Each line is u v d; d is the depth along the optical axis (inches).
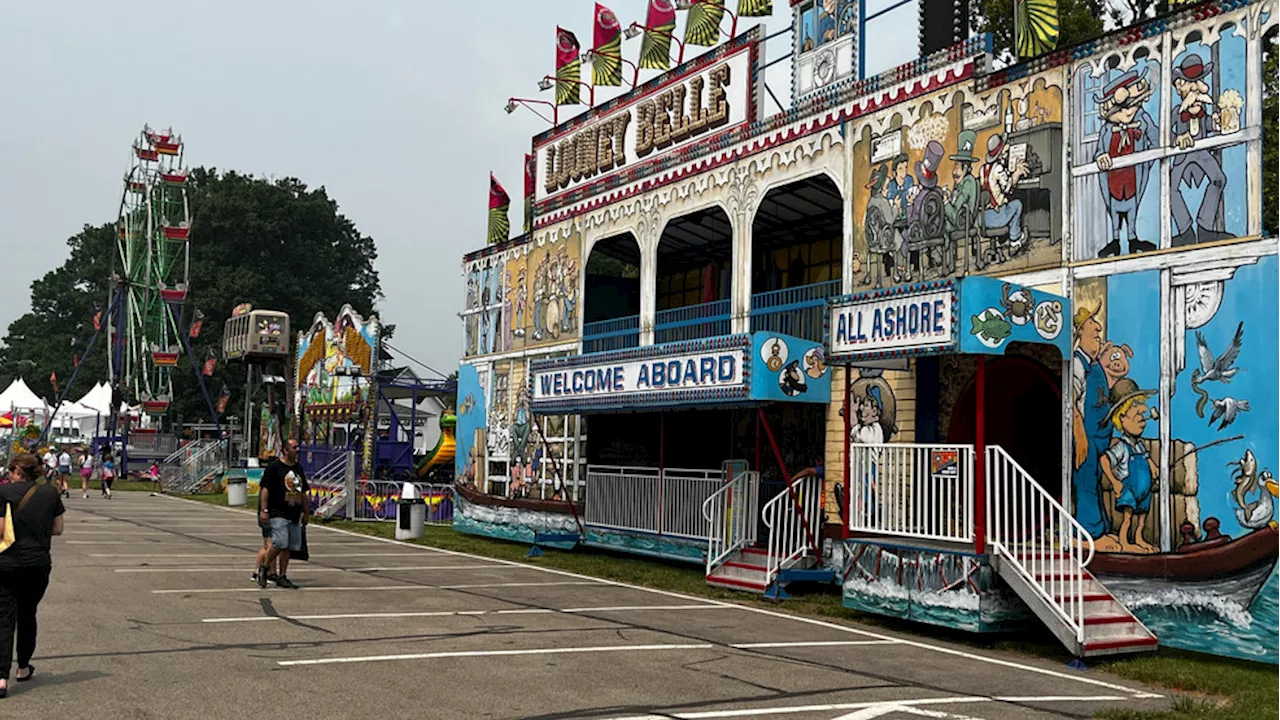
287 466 544.4
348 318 1393.9
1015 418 569.3
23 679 310.2
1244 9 422.9
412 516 883.4
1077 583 439.8
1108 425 455.5
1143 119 454.3
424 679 326.6
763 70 678.5
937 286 450.9
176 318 2839.6
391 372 1403.8
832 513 582.6
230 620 428.8
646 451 817.5
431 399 2020.2
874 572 484.4
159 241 2347.4
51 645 365.4
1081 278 471.5
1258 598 400.8
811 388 585.3
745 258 672.4
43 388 3686.0
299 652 364.2
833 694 326.6
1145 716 301.6
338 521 1055.6
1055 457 568.7
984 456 448.5
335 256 3257.9
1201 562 419.2
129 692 298.8
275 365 1785.2
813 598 549.6
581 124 850.8
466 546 827.4
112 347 2423.7
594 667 356.2
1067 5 942.4
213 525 954.7
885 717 296.5
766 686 335.3
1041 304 462.6
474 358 980.6
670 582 612.4
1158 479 436.5
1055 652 418.6
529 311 902.4
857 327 490.3
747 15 683.4
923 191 553.0
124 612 441.4
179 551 706.8
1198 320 429.1
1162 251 442.9
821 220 760.3
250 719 271.9
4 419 2017.7
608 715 288.4
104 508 1160.2
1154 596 433.1
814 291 629.3
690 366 610.9
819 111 622.8
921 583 460.1
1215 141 428.5
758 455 614.9
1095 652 396.8
